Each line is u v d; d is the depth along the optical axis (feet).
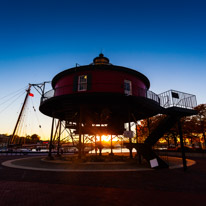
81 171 32.86
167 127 39.24
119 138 67.46
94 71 49.44
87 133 61.26
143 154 39.47
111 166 39.24
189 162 50.75
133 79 52.80
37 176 28.32
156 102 45.80
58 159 53.98
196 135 115.65
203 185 22.02
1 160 60.08
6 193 18.65
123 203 15.43
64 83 52.31
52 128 56.03
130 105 47.67
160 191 19.29
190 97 39.93
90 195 17.81
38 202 15.76
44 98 54.39
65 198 16.88
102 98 44.29
